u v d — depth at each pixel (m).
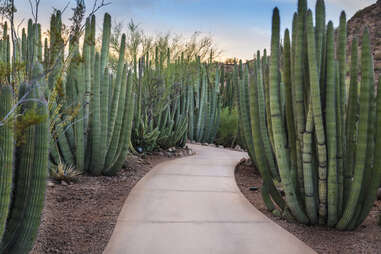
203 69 15.84
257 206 5.25
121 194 5.53
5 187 2.35
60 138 6.30
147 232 3.91
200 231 4.02
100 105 6.48
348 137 4.21
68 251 3.29
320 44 4.09
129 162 8.12
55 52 3.89
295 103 4.29
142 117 10.45
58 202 4.80
